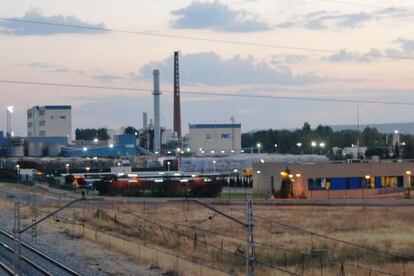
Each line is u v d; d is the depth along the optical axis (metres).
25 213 116.50
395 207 113.50
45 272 61.03
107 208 120.69
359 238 81.50
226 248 76.44
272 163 153.62
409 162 154.62
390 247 74.38
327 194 145.38
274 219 101.94
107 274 60.81
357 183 148.25
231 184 177.88
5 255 72.69
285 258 66.44
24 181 192.75
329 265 64.62
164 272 61.94
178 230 92.00
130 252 73.62
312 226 93.94
